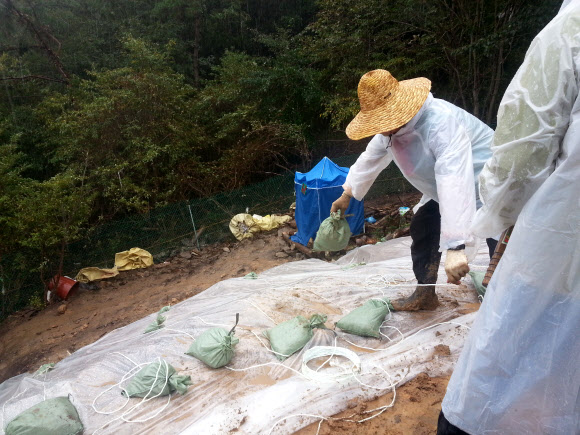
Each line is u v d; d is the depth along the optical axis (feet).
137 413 9.44
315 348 10.72
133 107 40.98
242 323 12.82
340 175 28.63
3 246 28.35
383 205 36.58
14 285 28.04
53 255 30.22
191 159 43.14
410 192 39.04
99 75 42.68
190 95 49.78
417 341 10.95
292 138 44.83
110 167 38.83
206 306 14.98
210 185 43.45
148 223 34.12
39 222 27.71
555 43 4.96
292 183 40.01
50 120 42.45
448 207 8.50
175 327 13.08
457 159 8.79
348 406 9.18
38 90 48.55
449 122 9.01
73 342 22.16
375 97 9.18
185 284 27.86
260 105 46.83
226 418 8.90
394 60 40.65
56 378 11.71
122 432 8.96
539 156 5.24
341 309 13.41
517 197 5.62
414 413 8.79
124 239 32.94
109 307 25.94
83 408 9.72
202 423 8.85
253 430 8.62
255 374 10.39
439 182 8.79
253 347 11.36
